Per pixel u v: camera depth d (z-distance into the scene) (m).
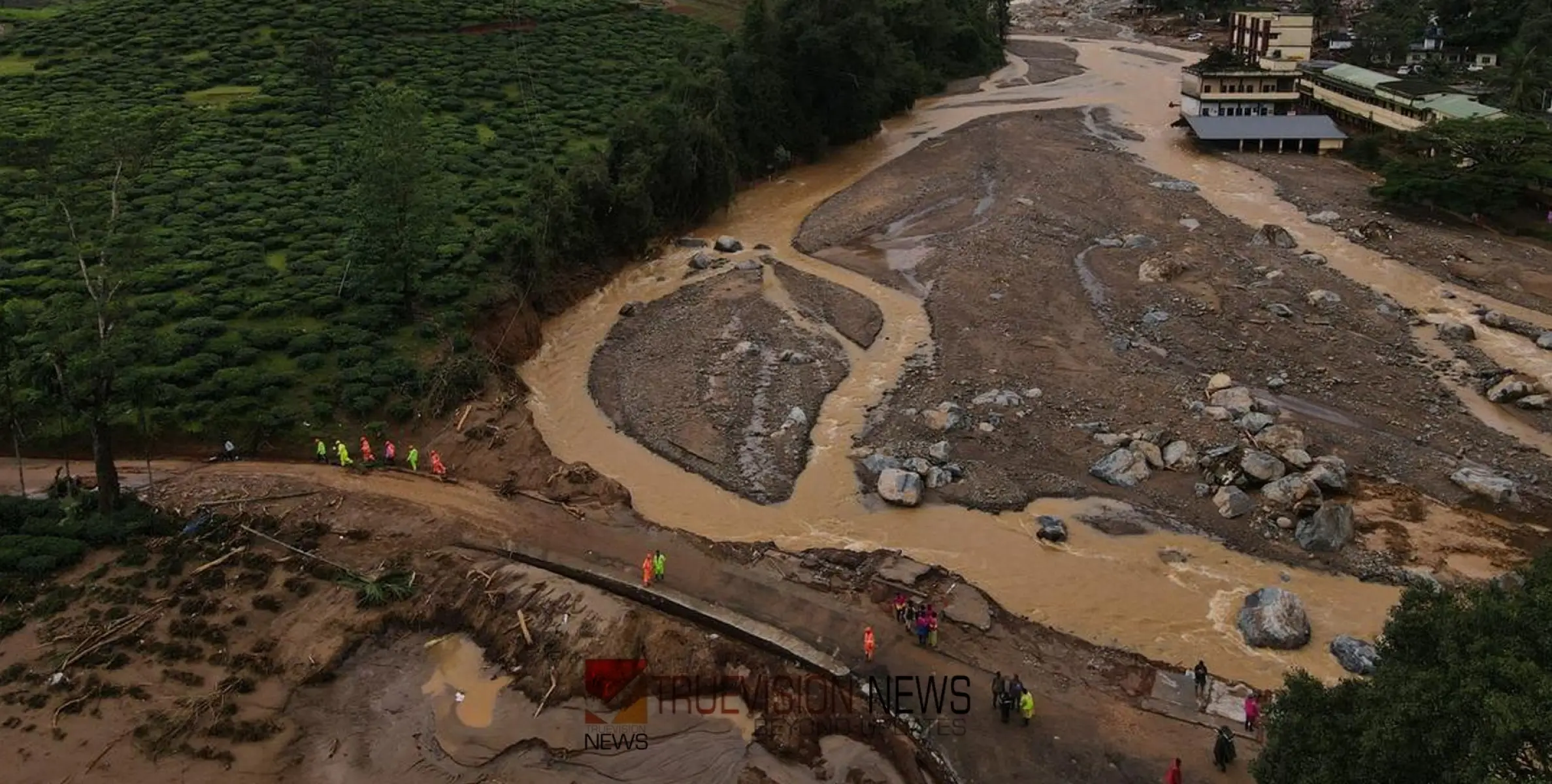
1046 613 40.62
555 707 35.44
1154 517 46.53
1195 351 61.09
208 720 34.12
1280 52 134.25
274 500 46.62
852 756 33.03
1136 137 116.69
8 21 119.19
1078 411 54.97
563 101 111.00
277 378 54.88
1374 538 44.22
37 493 46.22
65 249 65.81
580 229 77.25
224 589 40.59
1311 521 44.31
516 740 34.06
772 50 107.94
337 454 50.97
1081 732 33.84
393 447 51.56
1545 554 25.92
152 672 36.09
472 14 129.50
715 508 48.47
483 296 65.62
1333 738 23.58
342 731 34.47
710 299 73.38
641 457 53.25
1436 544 43.66
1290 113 116.81
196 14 118.31
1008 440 52.75
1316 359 59.62
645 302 73.50
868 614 39.94
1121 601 41.31
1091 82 152.00
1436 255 76.50
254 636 38.34
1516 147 83.38
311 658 37.28
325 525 44.91
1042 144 111.31
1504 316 64.38
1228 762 32.00
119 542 42.81
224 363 56.47
